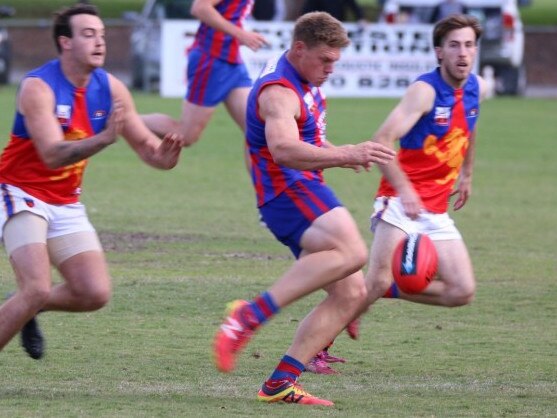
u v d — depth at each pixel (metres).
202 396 23.06
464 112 27.31
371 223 27.61
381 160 21.92
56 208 23.55
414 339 29.06
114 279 34.91
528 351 27.88
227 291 33.69
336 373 25.62
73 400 22.39
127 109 24.09
